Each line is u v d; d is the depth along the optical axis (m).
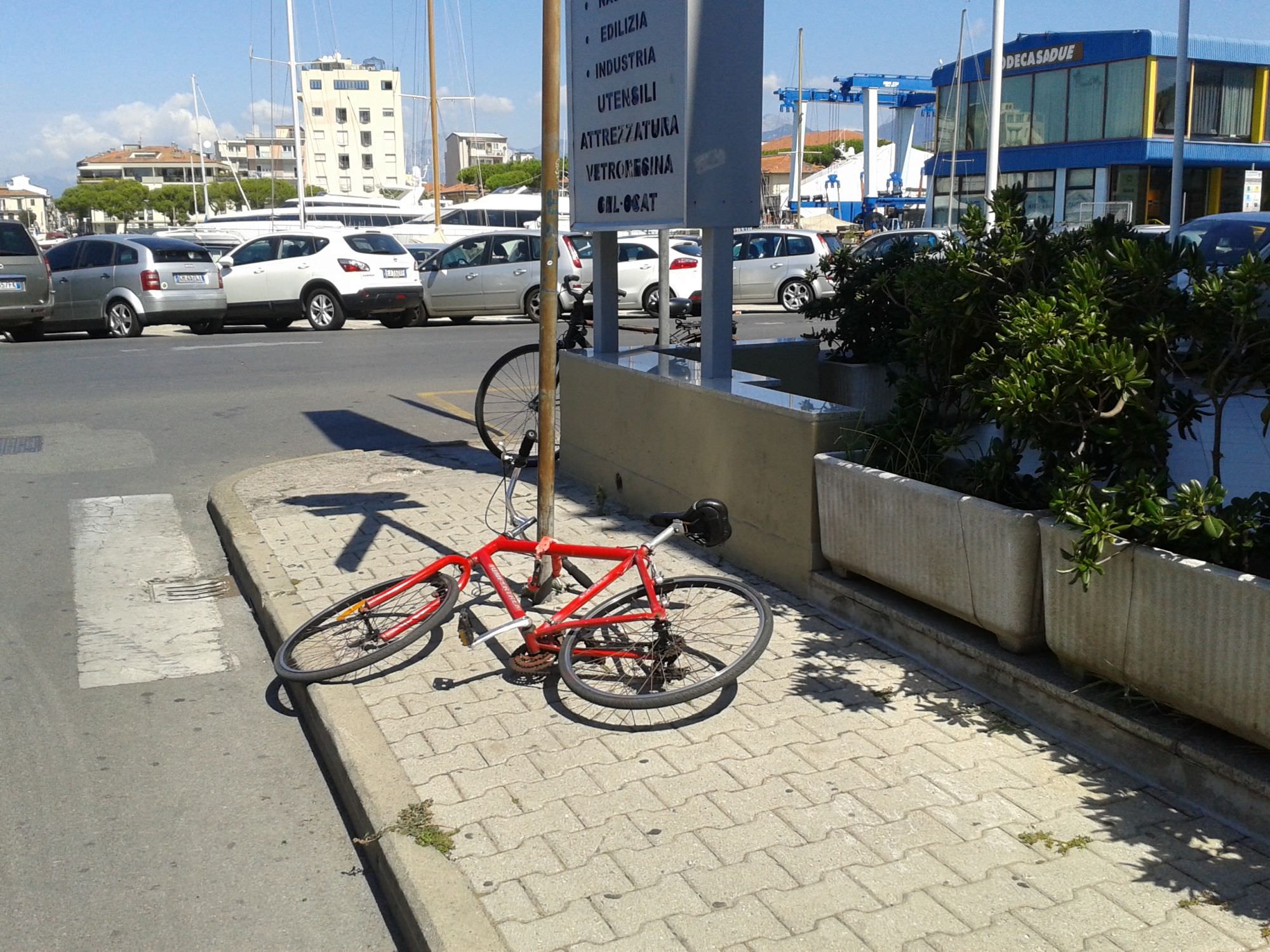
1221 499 3.59
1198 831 3.51
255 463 9.18
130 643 5.60
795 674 4.65
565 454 8.07
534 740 4.19
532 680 4.71
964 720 4.24
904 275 5.14
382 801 3.75
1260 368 4.00
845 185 65.94
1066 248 4.63
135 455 9.44
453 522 7.09
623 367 7.02
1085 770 3.88
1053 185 36.84
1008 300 4.55
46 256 18.84
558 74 5.07
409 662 4.95
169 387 12.66
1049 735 4.12
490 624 5.30
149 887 3.61
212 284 18.47
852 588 5.12
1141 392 3.98
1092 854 3.40
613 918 3.13
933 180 40.00
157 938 3.36
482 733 4.25
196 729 4.69
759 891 3.24
